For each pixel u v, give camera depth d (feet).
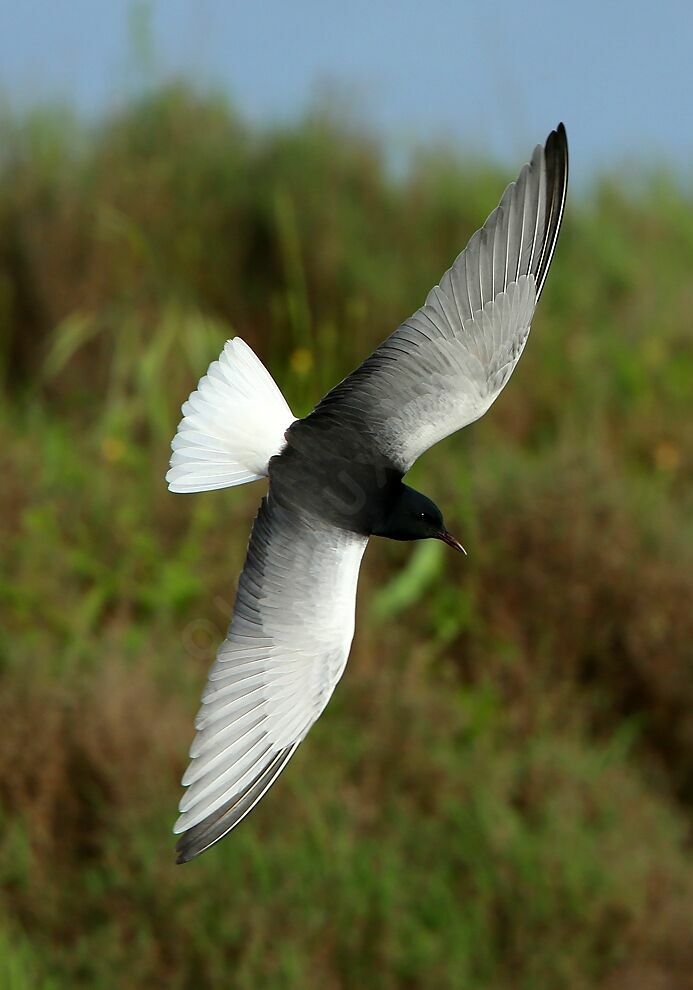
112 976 29.37
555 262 51.78
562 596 38.09
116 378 45.19
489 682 36.68
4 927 30.12
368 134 51.29
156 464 41.96
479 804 32.42
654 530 39.22
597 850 31.89
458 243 50.06
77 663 35.17
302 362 45.34
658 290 51.78
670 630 37.45
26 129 49.19
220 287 48.37
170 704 33.50
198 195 48.91
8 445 42.57
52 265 47.37
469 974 30.09
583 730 36.27
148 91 50.60
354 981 29.58
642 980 30.37
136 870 30.68
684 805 36.45
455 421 21.81
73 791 32.17
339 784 32.65
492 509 39.45
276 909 29.89
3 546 39.06
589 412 46.55
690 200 57.47
